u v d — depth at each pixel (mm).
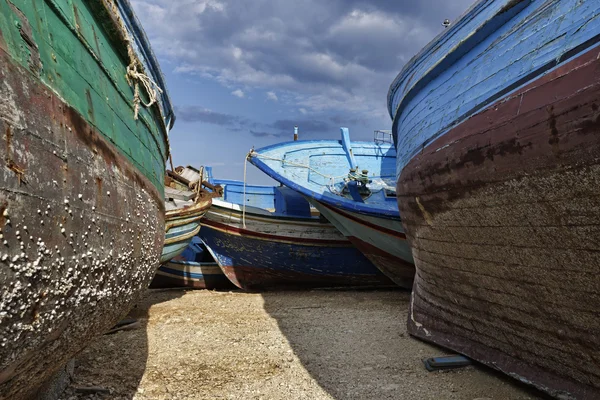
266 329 6879
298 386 4484
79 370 4715
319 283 11523
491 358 4680
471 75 4359
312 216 12102
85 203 2318
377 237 9438
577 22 3020
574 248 3125
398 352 5609
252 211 10711
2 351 1747
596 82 2650
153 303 9328
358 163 12648
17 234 1672
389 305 9102
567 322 3559
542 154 3074
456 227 4414
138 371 4816
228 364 5148
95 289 2520
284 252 10867
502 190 3557
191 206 8797
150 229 3945
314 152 12391
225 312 8289
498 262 3998
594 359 3445
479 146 3740
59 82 2252
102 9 2934
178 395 4203
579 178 2852
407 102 6465
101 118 2871
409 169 5512
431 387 4438
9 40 1778
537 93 3131
